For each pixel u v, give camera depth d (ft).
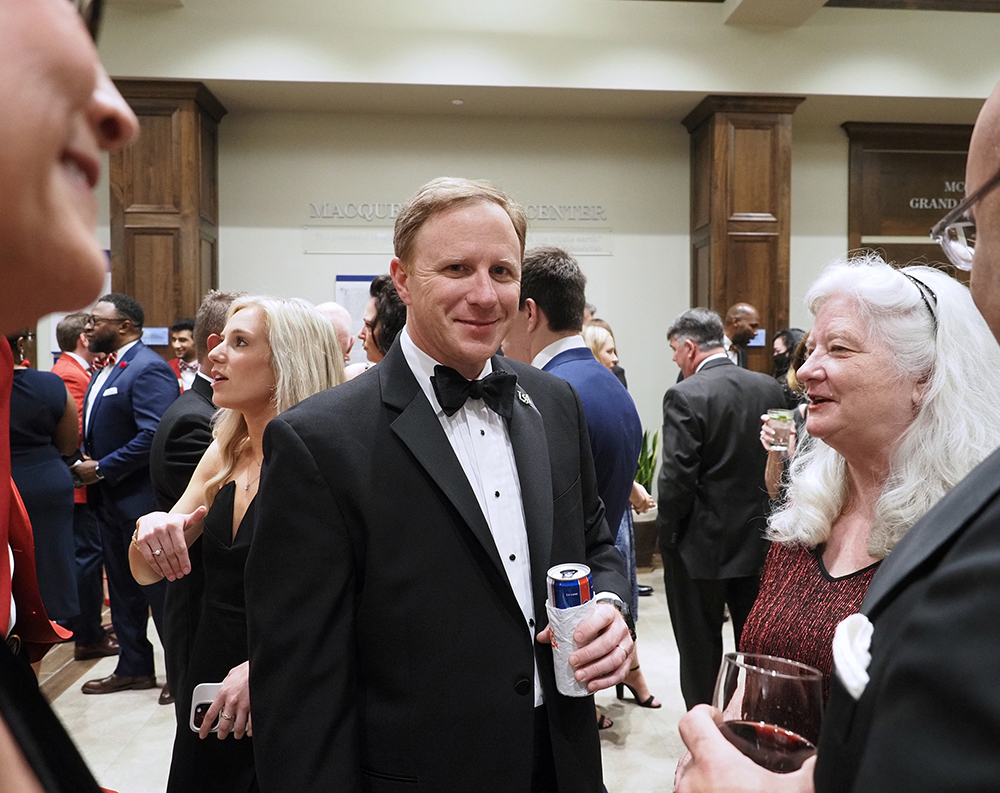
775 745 2.36
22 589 5.55
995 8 21.01
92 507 11.98
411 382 4.23
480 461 4.29
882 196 23.58
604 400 7.46
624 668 3.93
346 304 22.24
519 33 20.16
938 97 21.02
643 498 11.86
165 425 7.49
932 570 1.84
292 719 3.67
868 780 1.54
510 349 8.25
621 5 20.31
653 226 22.99
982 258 1.89
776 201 20.99
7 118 0.94
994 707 1.38
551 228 22.77
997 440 3.76
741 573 9.76
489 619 3.91
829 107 21.83
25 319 1.09
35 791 1.07
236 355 5.49
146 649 12.10
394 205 22.31
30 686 1.36
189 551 5.51
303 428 3.94
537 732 4.14
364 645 3.90
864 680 1.86
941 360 3.88
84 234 1.06
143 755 9.90
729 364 10.39
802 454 4.67
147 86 19.53
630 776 9.43
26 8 0.98
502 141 22.61
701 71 20.53
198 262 19.94
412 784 3.76
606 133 22.82
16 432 9.93
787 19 20.24
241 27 19.54
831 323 4.11
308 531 3.84
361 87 20.17
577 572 3.96
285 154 22.06
